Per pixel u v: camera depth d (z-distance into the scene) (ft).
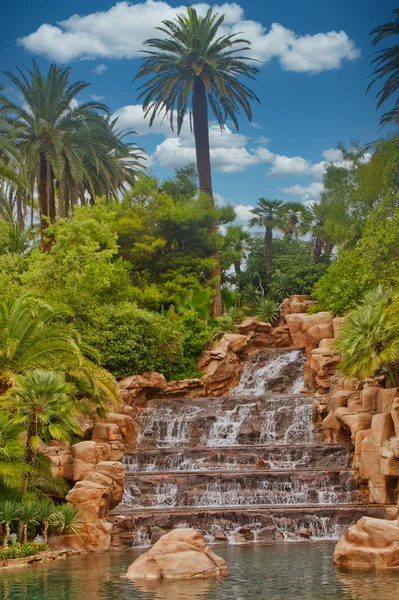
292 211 271.90
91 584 63.57
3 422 86.48
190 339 169.37
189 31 221.46
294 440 136.46
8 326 101.35
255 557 78.84
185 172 229.25
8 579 66.85
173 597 56.54
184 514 96.58
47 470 92.58
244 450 122.31
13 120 164.04
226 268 224.33
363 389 126.52
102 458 103.14
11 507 82.07
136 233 195.62
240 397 145.89
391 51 183.42
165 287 191.52
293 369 164.35
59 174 159.43
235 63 223.10
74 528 88.22
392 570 67.46
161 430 141.79
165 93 217.77
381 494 105.40
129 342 149.48
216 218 205.87
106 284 155.43
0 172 128.47
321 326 162.91
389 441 103.81
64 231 156.46
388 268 152.05
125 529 93.20
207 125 225.76
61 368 105.40
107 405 119.65
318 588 59.26
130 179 215.92
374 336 114.73
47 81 169.48
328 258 244.42
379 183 184.85
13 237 170.60
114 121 222.48
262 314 210.18
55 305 112.47
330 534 96.63
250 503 107.86
